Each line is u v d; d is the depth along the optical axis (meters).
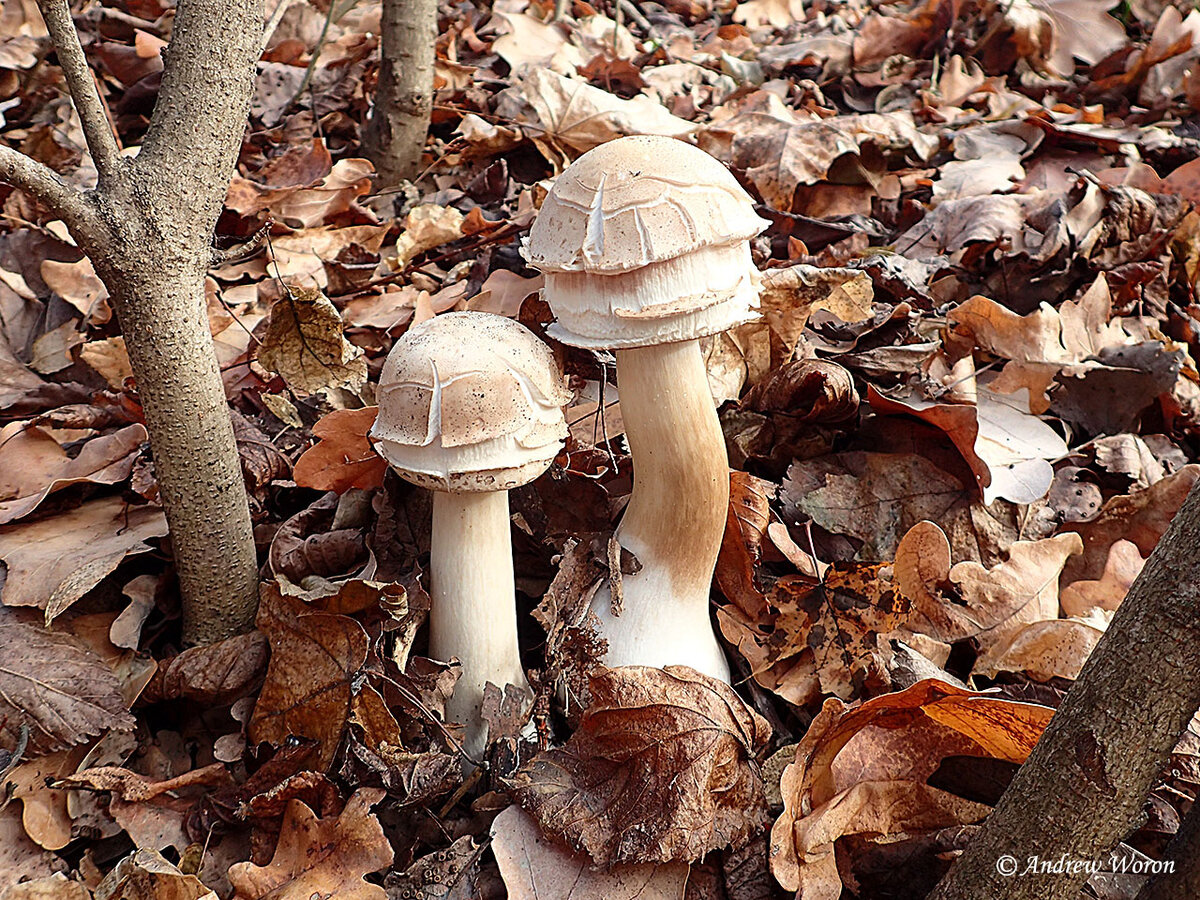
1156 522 0.40
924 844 0.33
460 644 0.36
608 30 0.86
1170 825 0.32
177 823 0.34
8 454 0.42
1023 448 0.43
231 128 0.32
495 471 0.33
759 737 0.34
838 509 0.40
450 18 0.81
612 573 0.37
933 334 0.47
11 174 0.30
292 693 0.35
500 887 0.33
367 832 0.32
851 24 0.97
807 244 0.55
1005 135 0.65
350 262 0.53
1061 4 0.83
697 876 0.33
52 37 0.30
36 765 0.34
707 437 0.35
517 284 0.48
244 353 0.48
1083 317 0.47
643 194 0.31
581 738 0.34
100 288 0.49
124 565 0.39
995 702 0.30
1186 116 0.73
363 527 0.40
